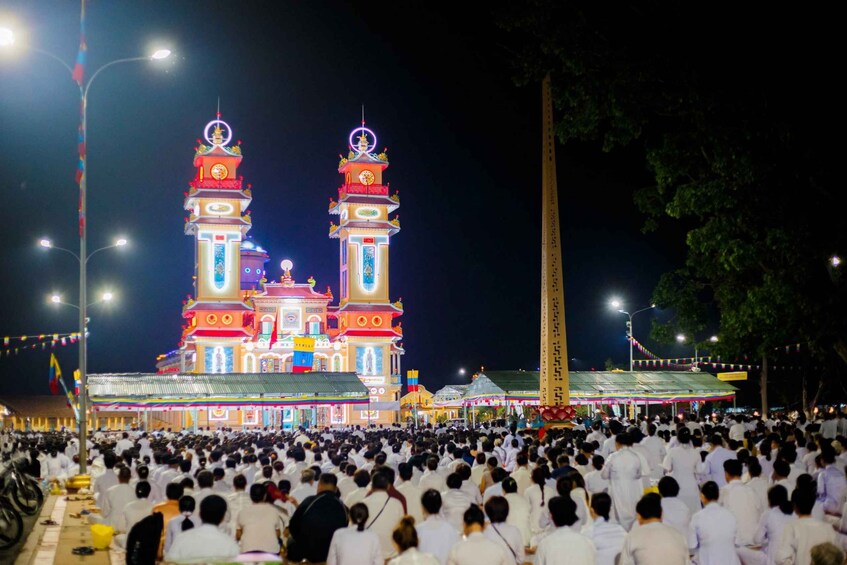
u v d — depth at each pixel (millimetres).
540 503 15570
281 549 15938
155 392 65125
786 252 31000
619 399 68125
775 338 34625
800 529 12336
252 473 22328
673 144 33188
